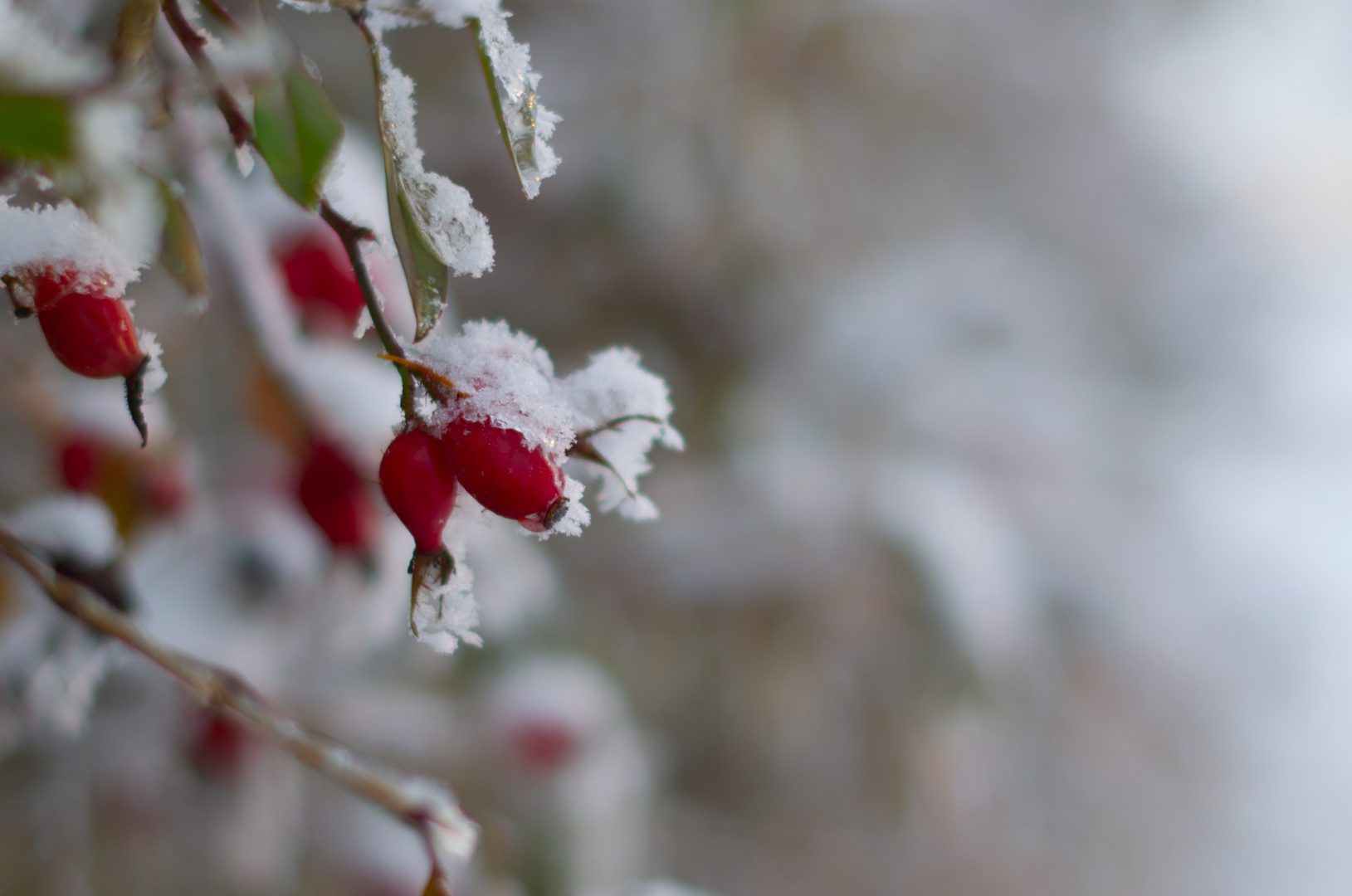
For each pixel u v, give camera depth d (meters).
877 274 1.54
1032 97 1.63
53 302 0.41
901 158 1.57
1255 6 1.82
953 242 1.64
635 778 1.21
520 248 1.36
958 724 1.28
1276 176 2.15
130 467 0.63
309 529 0.72
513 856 0.99
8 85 0.36
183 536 0.67
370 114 1.21
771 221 1.46
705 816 1.43
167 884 0.90
